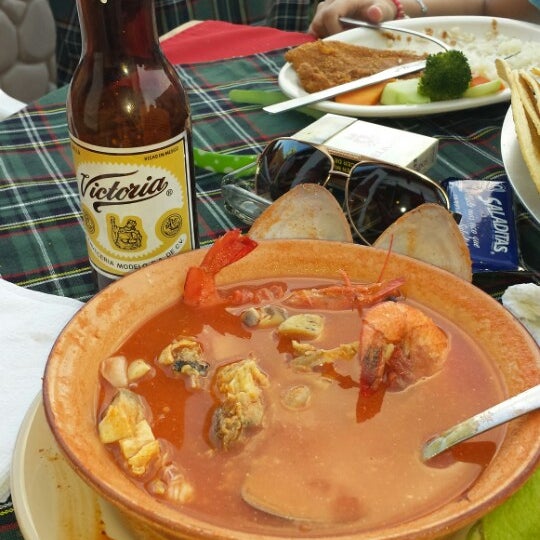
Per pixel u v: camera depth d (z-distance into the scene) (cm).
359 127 154
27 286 120
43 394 65
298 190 98
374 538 52
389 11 244
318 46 200
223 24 237
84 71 90
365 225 131
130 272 90
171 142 92
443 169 153
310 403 72
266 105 184
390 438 68
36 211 141
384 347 74
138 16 87
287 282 91
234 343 81
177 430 70
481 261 114
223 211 140
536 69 170
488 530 64
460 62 175
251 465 66
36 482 70
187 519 55
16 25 298
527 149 123
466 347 79
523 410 64
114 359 77
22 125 175
